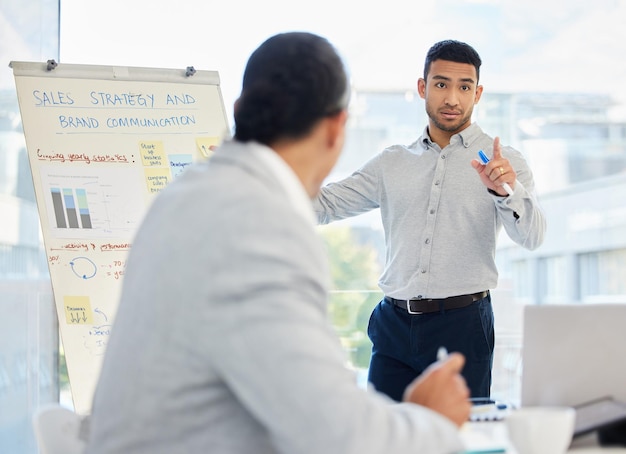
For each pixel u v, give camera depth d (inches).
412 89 151.6
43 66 115.3
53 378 131.2
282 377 32.7
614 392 53.6
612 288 158.1
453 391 40.4
